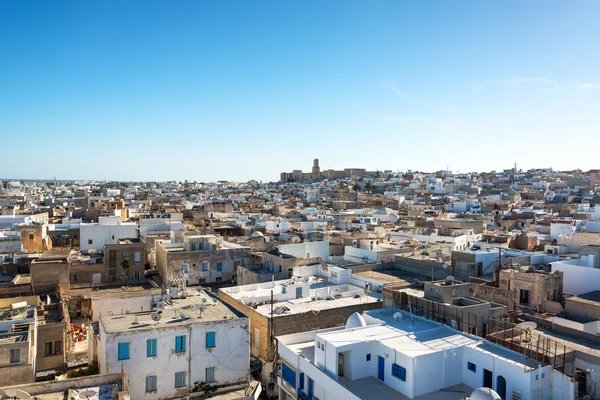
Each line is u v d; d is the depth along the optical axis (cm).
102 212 13700
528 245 9106
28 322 4216
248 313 5012
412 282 5753
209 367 4109
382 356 3347
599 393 3059
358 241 8575
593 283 4844
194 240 8069
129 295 5316
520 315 4125
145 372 3866
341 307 5044
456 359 3250
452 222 11550
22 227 9744
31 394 3069
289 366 3897
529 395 2831
